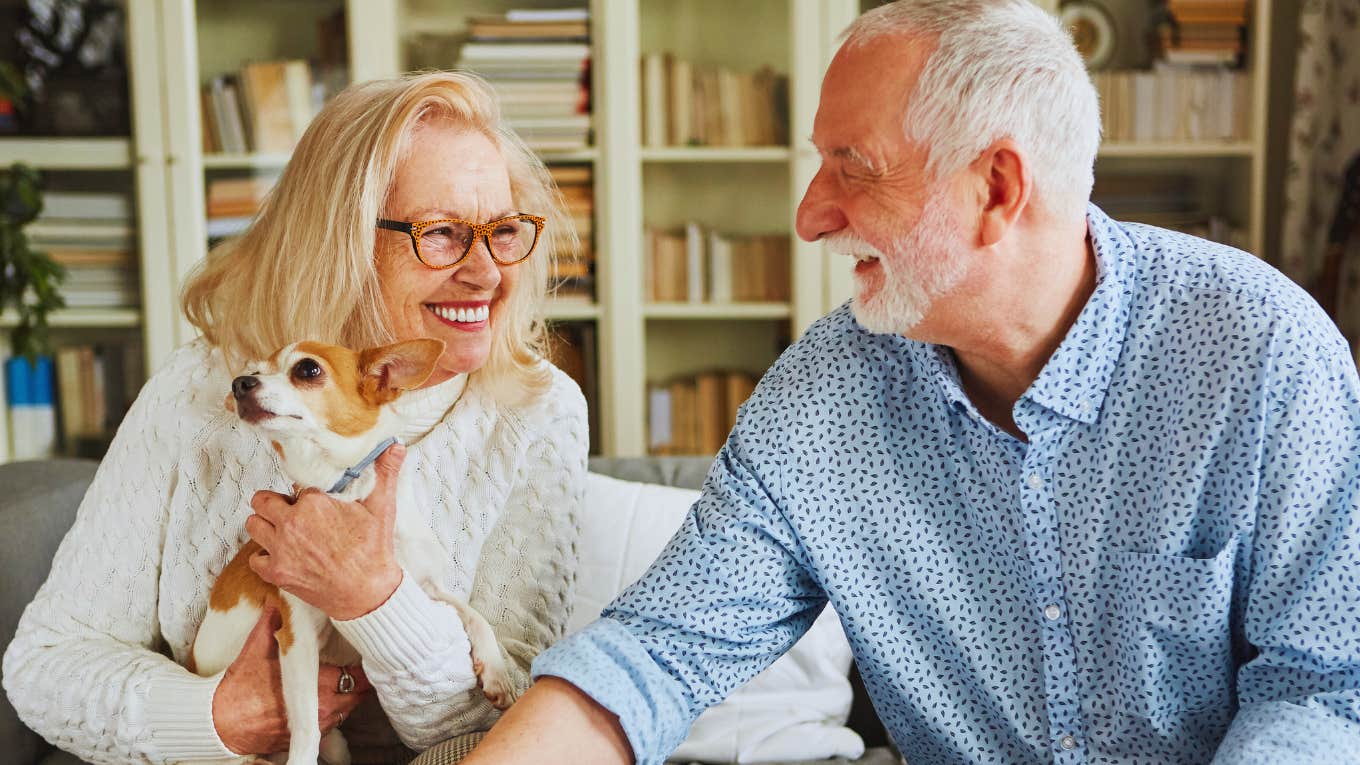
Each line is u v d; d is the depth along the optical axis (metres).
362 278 1.20
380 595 1.06
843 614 1.14
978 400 1.16
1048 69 0.98
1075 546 1.07
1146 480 1.04
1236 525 1.00
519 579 1.32
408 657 1.09
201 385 1.25
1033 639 1.10
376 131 1.18
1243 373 0.99
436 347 1.01
